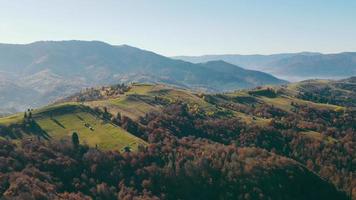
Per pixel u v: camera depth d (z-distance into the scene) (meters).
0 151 188.62
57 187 174.25
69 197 166.25
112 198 180.38
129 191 186.62
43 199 156.50
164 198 190.25
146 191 190.88
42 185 168.00
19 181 163.38
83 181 186.00
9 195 154.75
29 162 187.00
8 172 173.12
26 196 154.50
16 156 188.62
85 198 170.62
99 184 186.38
